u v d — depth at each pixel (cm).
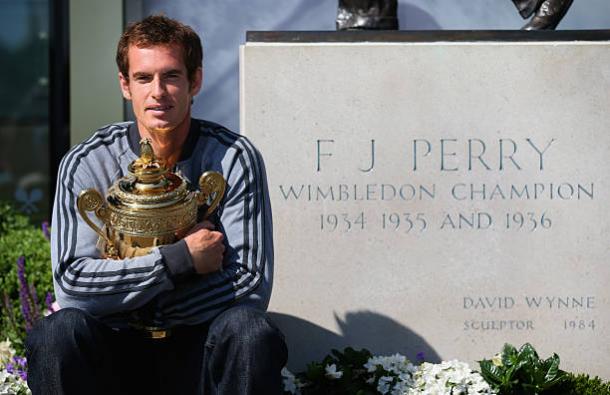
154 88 361
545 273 463
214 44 727
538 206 462
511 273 462
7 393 410
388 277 460
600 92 462
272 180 457
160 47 362
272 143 456
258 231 367
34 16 753
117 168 375
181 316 353
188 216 358
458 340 462
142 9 729
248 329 332
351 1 493
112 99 734
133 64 364
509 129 460
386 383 421
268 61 454
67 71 748
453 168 460
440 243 461
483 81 459
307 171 457
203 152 380
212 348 337
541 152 461
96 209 357
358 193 458
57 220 364
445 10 724
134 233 353
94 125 736
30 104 764
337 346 459
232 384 333
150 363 368
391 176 459
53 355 329
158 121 363
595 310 464
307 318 460
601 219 464
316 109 456
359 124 457
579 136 462
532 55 460
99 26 730
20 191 765
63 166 373
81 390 333
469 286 462
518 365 429
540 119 461
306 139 457
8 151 766
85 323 334
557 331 464
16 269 571
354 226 459
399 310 461
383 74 457
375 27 488
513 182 461
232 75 728
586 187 462
